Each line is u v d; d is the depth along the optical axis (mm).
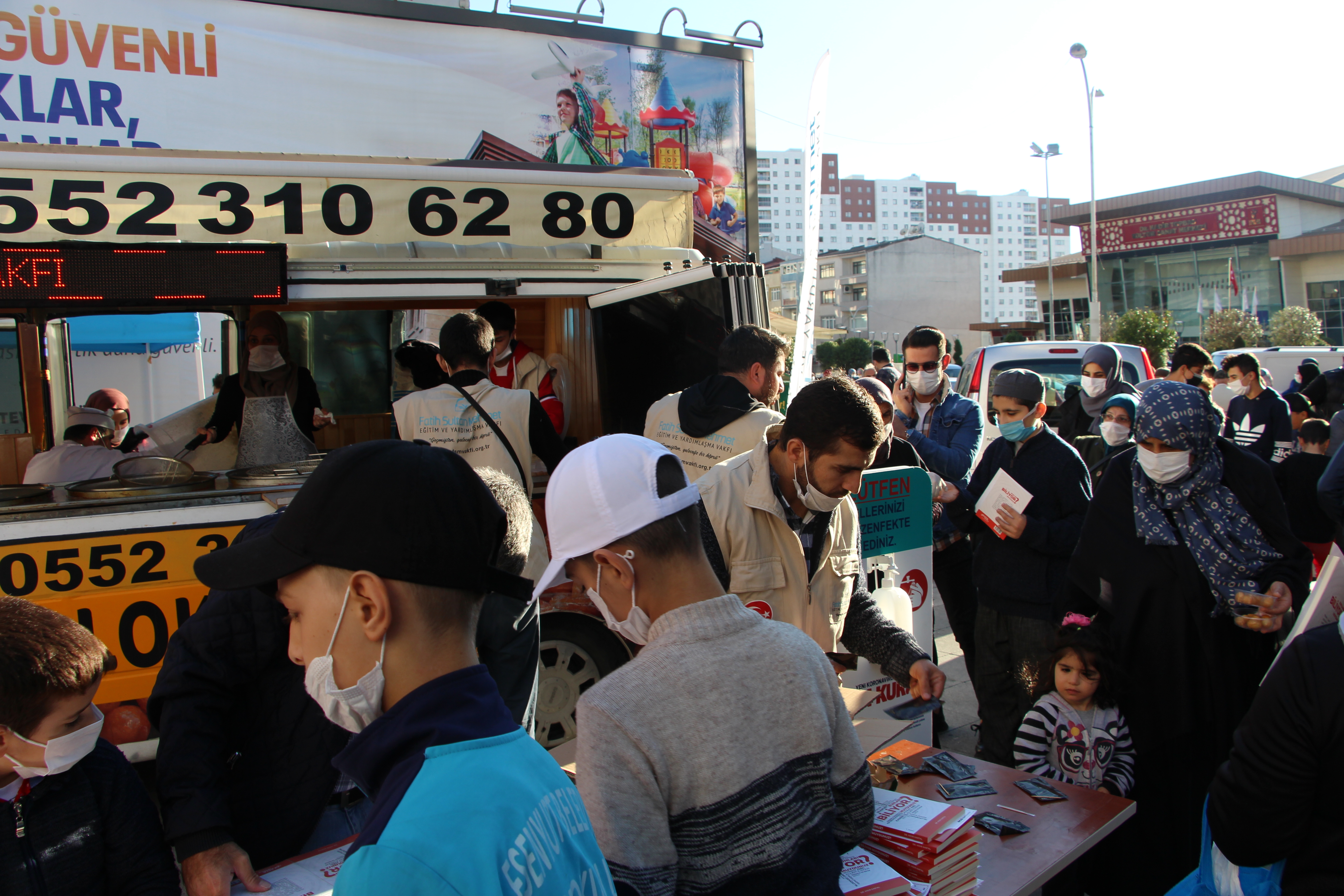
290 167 4180
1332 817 1819
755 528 2445
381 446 1198
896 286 80188
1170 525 3125
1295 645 1865
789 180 178500
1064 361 9000
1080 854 2215
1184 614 3104
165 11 5742
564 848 1062
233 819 2160
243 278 3525
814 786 1441
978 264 81750
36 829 1796
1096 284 35062
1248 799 1875
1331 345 46594
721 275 4250
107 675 3299
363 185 4309
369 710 1148
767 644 1467
